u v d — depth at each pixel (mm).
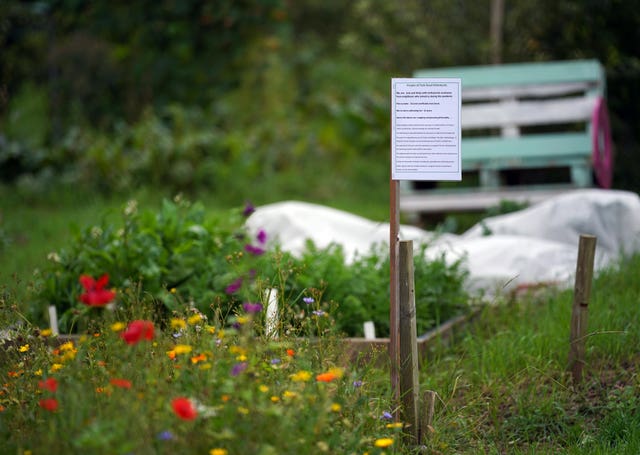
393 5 12258
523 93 9859
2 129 14445
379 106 14031
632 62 10703
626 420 4184
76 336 4930
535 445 4109
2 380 3916
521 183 10859
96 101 15117
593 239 4652
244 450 3062
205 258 5473
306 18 20141
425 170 3941
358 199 12164
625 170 10625
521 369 4879
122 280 5301
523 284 6426
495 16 11359
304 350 4008
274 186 12266
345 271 5477
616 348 5023
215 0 14562
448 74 10047
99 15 15031
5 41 15430
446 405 4285
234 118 14602
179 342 4105
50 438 3068
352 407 3703
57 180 12086
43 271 5516
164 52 14984
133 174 12070
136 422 3047
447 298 5742
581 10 10680
